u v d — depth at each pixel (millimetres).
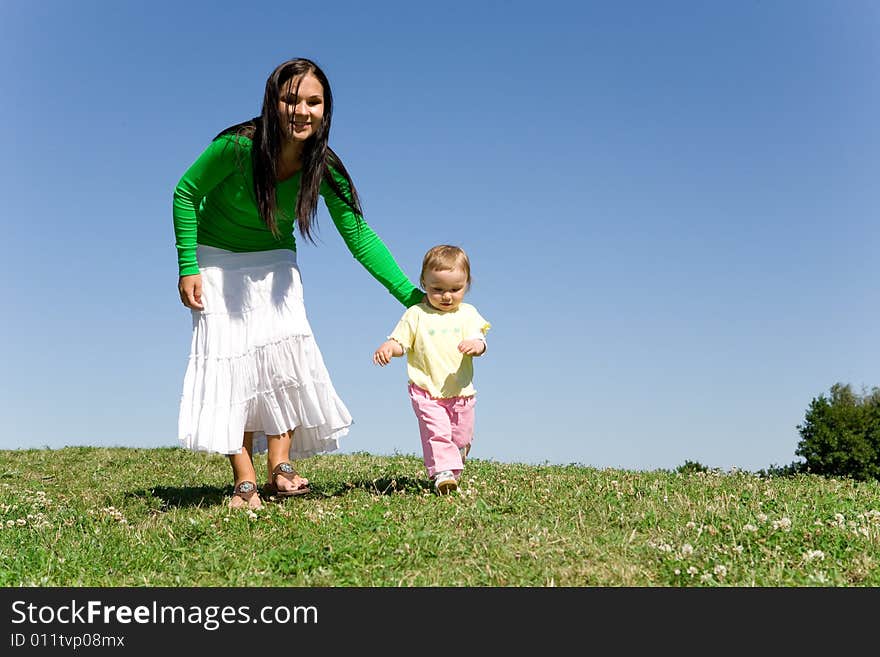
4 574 4723
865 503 6652
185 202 6309
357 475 8477
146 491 8406
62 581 4707
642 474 8484
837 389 17844
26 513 6988
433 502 6160
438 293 6914
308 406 6664
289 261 6738
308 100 6027
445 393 6895
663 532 5328
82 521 6305
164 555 5066
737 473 8656
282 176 6344
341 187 6766
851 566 4633
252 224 6488
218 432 6301
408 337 6969
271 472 6883
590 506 6137
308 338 6660
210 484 9148
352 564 4668
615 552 4875
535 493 6648
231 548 5125
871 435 16906
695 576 4402
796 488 7508
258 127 6117
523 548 4879
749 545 4895
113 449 12617
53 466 11016
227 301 6512
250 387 6480
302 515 5844
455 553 4832
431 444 6828
